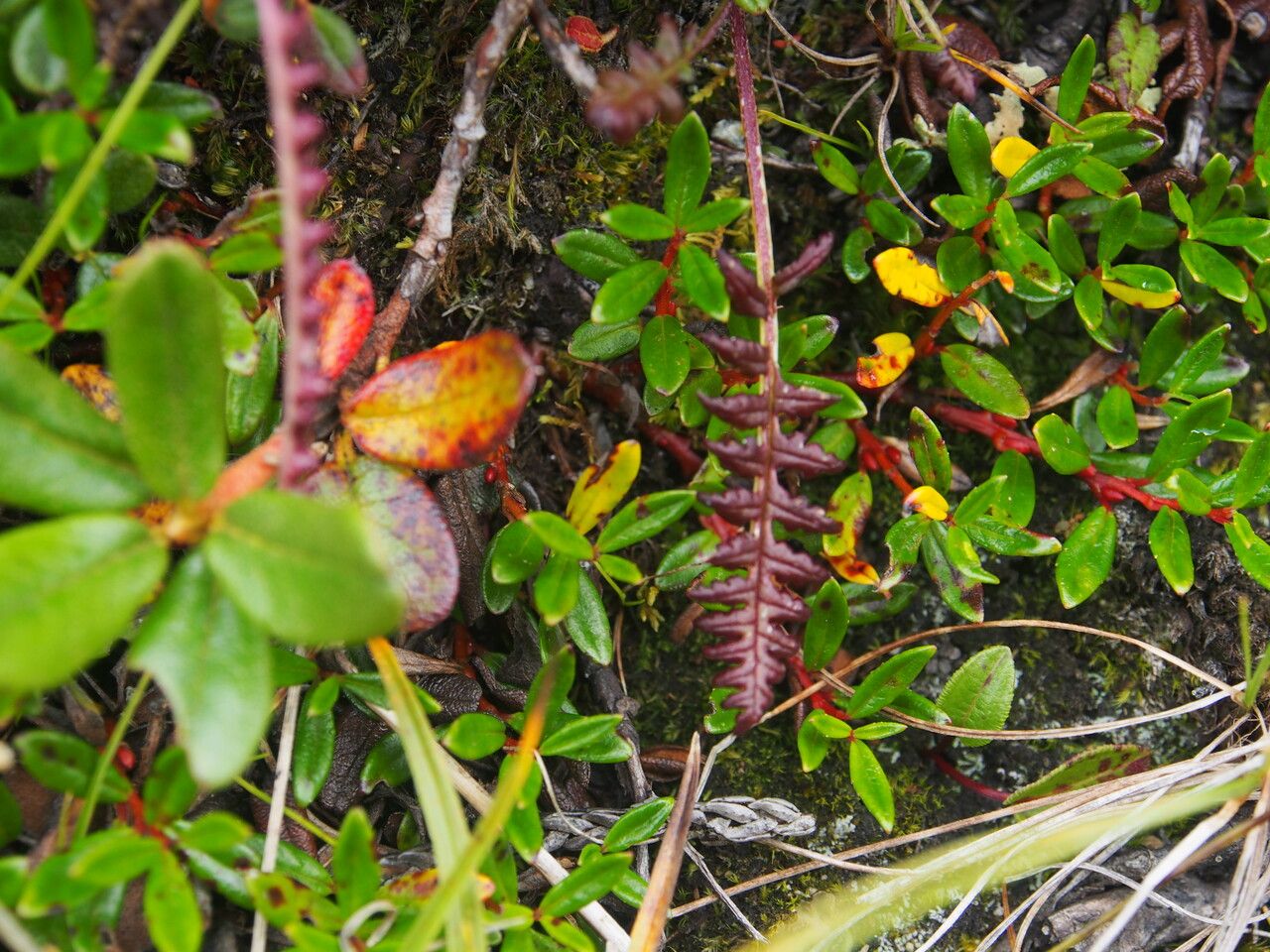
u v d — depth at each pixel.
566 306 0.30
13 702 0.25
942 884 0.30
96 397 0.27
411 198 0.30
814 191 0.31
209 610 0.25
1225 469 0.32
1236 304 0.32
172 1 0.27
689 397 0.29
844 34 0.31
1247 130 0.32
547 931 0.28
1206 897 0.30
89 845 0.26
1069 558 0.30
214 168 0.29
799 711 0.30
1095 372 0.31
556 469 0.31
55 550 0.25
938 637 0.31
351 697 0.28
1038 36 0.31
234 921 0.28
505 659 0.29
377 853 0.28
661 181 0.30
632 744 0.30
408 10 0.29
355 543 0.24
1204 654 0.31
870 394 0.31
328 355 0.27
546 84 0.30
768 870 0.30
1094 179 0.29
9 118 0.26
